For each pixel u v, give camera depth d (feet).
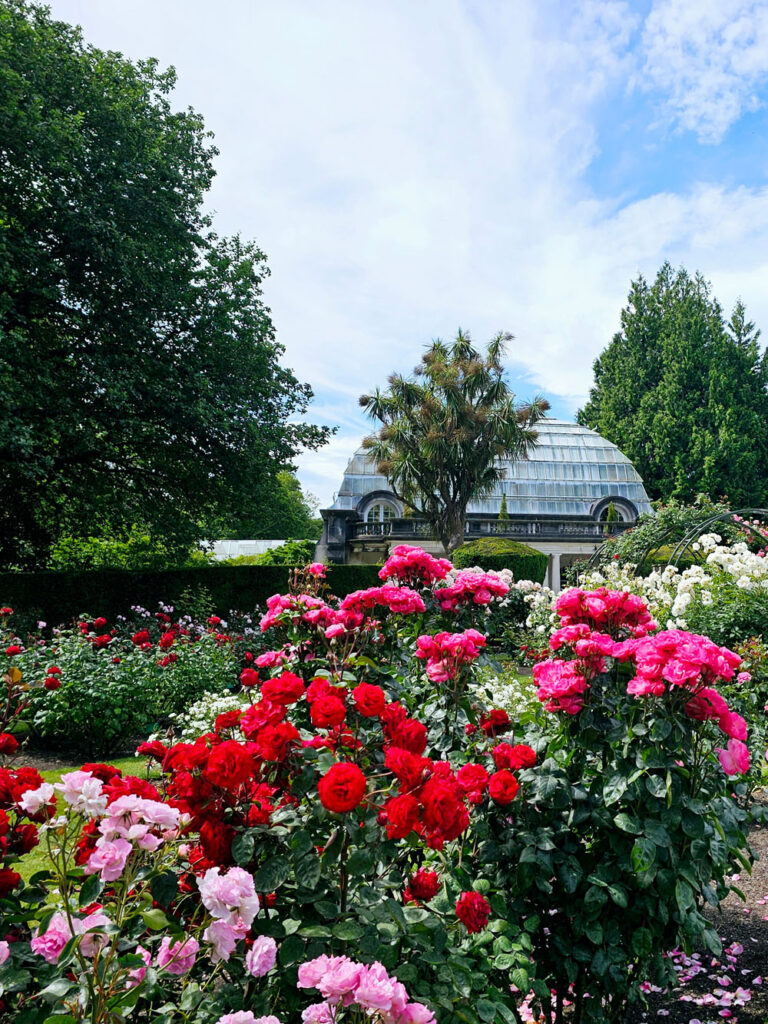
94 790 5.25
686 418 129.18
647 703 7.91
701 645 7.44
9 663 24.84
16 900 5.58
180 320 51.57
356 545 97.81
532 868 7.74
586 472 126.41
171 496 56.34
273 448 53.72
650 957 8.17
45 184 44.09
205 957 5.59
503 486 121.70
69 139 41.93
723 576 29.84
